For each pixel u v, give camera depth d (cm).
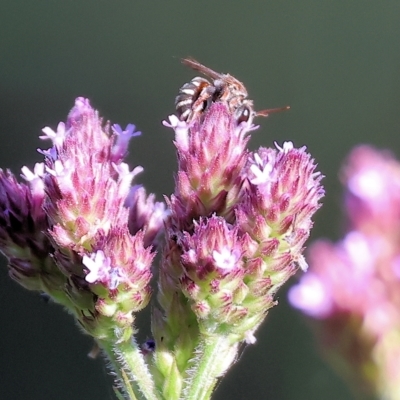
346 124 28
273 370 26
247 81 28
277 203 17
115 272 17
